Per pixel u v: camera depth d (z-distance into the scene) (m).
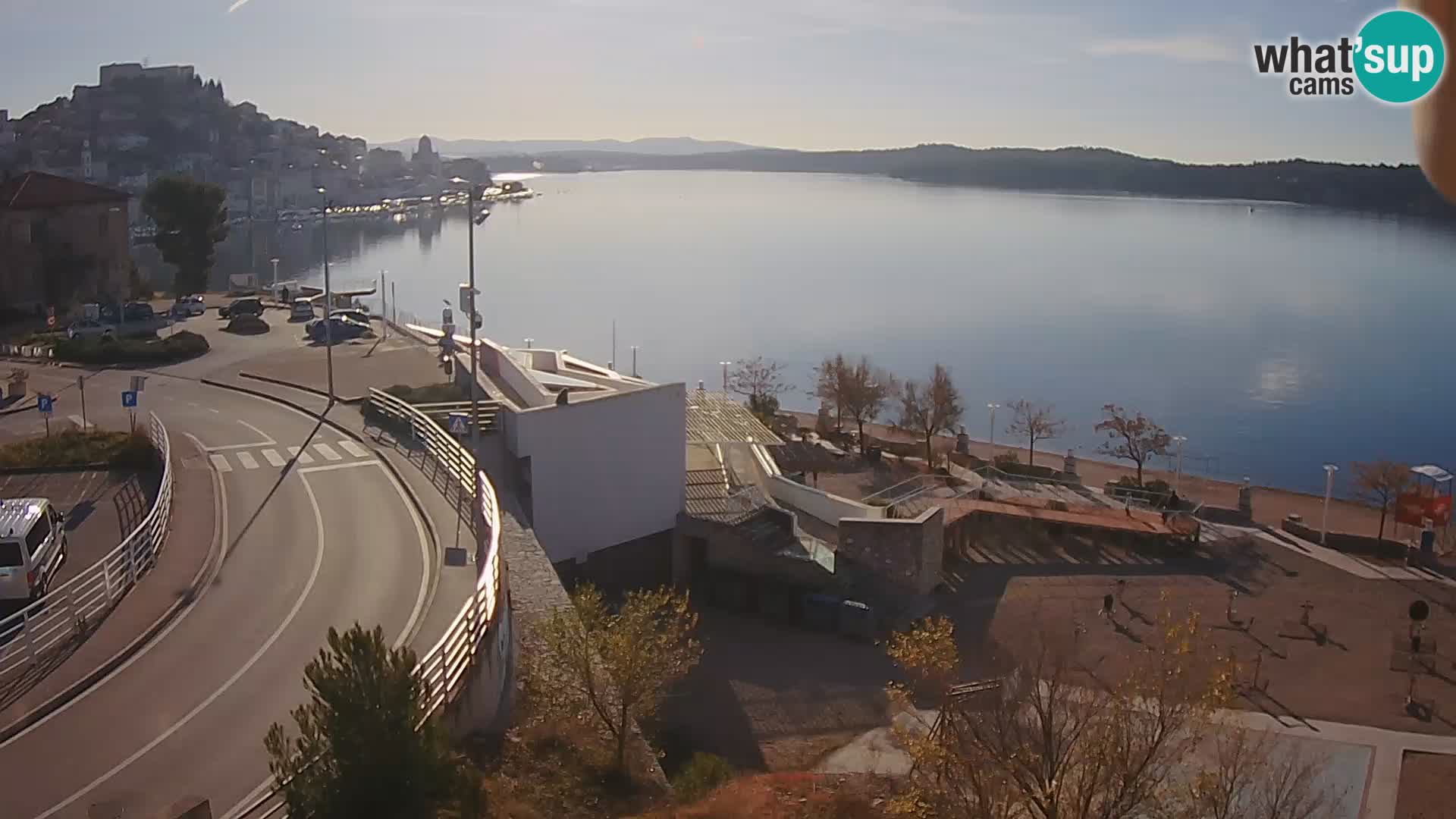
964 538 48.00
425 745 14.56
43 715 20.38
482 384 48.84
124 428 43.25
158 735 19.59
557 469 40.12
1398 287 190.88
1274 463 85.56
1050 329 152.50
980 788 17.56
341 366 55.78
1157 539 47.78
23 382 49.69
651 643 23.30
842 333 151.75
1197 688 22.88
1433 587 43.84
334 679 14.17
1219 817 19.12
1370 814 27.47
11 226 76.44
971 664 35.44
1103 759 17.61
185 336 61.06
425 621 24.84
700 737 30.91
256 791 17.69
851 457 65.12
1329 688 34.56
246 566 28.45
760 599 41.38
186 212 87.19
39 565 27.20
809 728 31.61
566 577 40.75
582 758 21.88
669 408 42.84
